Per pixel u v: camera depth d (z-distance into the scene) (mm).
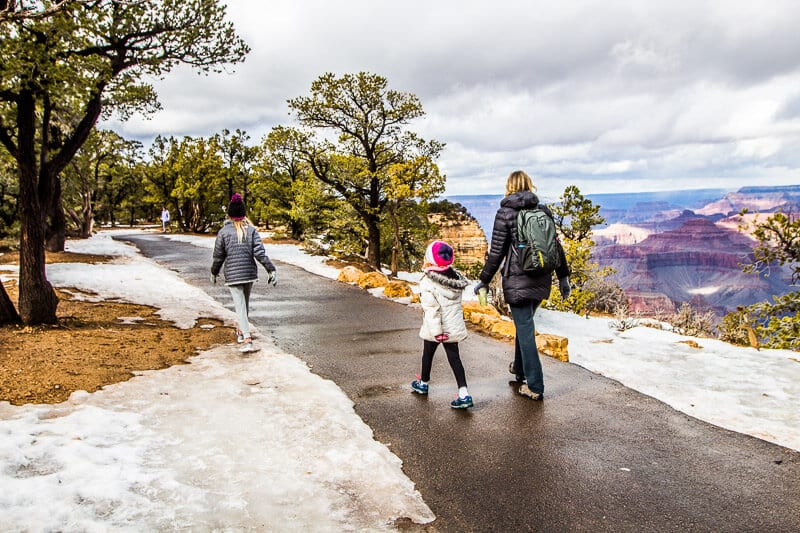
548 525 2914
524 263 4613
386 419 4445
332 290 11984
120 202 59344
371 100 19172
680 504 3150
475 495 3230
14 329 6648
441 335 4605
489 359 6340
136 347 6387
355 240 22484
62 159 7391
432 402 4863
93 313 8352
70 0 6156
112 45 7754
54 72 6312
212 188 40938
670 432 4211
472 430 4230
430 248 4695
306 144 20797
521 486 3348
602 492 3279
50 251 17578
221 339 7117
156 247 23812
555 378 5602
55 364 5414
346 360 6281
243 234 6461
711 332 10250
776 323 9742
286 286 12594
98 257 17438
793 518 3012
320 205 22484
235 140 43031
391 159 19969
